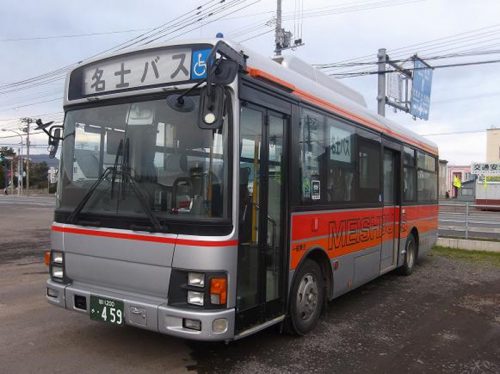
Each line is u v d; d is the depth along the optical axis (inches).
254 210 178.4
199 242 157.6
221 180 161.6
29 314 242.8
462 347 215.9
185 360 186.2
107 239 177.3
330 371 181.5
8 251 480.1
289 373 177.5
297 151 208.5
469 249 539.8
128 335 212.1
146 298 169.5
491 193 1526.8
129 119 179.8
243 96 170.4
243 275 171.9
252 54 184.9
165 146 169.5
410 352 206.8
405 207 365.7
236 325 167.5
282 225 199.2
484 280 375.6
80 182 191.5
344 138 258.7
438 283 360.2
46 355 187.9
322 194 231.3
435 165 470.6
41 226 756.0
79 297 184.7
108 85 187.0
